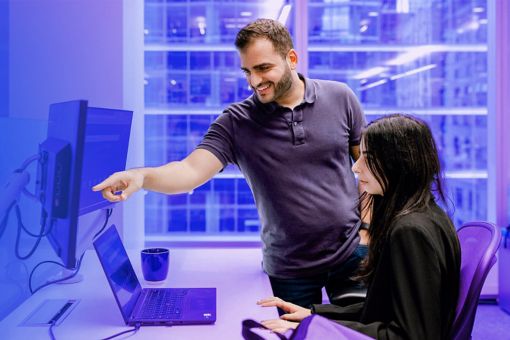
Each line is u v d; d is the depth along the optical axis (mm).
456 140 3111
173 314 1031
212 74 3025
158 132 3049
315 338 729
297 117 1399
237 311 1097
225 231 3287
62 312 1077
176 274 1431
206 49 2949
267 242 1461
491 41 2832
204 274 1434
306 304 1437
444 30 3035
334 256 1406
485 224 1003
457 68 3072
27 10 2201
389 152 916
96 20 2234
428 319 774
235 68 3031
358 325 836
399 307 797
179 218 3262
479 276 845
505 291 2668
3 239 1135
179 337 937
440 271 813
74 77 2238
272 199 1405
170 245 2688
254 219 3303
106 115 1224
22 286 1230
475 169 3119
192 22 2941
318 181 1400
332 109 1447
